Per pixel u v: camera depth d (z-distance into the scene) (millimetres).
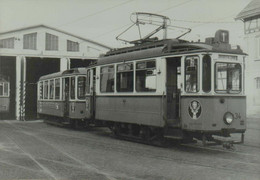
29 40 29391
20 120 29453
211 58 10836
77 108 19312
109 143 13391
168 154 10688
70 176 7777
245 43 23062
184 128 11234
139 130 14117
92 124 17047
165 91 11992
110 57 15398
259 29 22188
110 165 8969
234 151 11375
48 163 9266
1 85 31922
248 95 22625
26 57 30125
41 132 17844
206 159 9820
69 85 20031
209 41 11656
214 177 7680
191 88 11102
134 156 10328
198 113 10844
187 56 11234
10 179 7500
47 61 34312
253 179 7492
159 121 12148
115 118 14711
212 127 10664
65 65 29562
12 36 28906
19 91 29797
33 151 11273
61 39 29484
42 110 25375
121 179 7488
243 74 11367
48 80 24078
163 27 16938
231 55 11164
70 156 10328
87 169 8492
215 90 10812
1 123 25344
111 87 15102
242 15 22016
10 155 10516
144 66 12984
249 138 14898
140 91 13156
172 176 7754
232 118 10953
